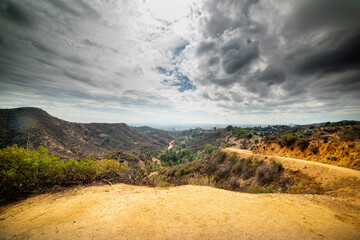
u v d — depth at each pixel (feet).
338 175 41.37
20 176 22.70
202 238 10.82
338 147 62.80
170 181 115.34
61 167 25.75
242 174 81.66
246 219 13.70
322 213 15.65
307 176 51.44
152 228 12.08
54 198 20.01
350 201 20.10
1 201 19.40
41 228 12.44
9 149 24.43
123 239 10.62
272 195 21.56
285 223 13.00
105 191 21.98
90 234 11.24
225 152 123.65
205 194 20.68
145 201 17.89
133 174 32.53
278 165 67.21
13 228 13.00
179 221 13.25
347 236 11.18
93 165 28.50
